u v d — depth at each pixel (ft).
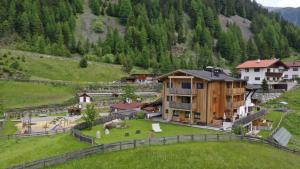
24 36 617.62
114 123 186.70
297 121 255.29
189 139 139.74
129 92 338.75
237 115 226.99
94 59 575.38
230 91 211.41
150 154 121.60
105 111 295.28
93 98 361.51
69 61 513.86
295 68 423.23
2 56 453.17
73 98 344.49
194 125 200.34
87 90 391.86
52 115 283.79
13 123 250.16
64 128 220.23
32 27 639.35
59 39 627.87
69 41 639.35
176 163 115.44
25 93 345.51
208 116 200.95
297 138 215.31
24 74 413.18
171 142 135.64
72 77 459.32
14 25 635.66
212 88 203.82
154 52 653.71
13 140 186.70
